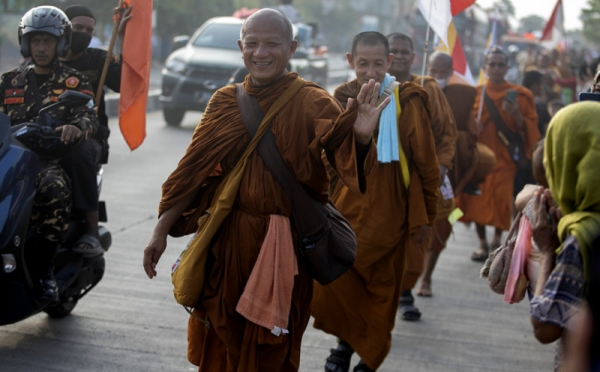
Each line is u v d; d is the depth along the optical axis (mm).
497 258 3232
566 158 2492
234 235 3539
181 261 3598
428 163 4762
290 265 3475
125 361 4805
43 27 4930
